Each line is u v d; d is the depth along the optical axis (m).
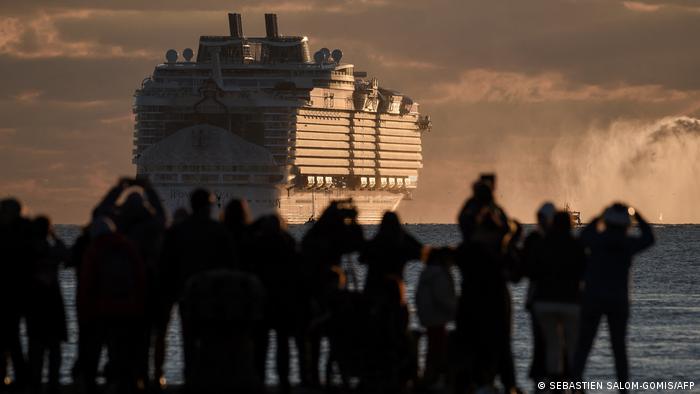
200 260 64.38
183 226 65.06
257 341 68.81
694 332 141.38
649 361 109.62
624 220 67.00
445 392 71.25
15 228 70.38
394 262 70.69
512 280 67.56
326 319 70.88
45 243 70.75
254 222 71.62
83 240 71.62
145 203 70.50
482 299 65.12
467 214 69.00
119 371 66.06
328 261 72.44
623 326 67.31
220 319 60.12
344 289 70.88
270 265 68.12
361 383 69.25
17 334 71.56
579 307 67.56
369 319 68.94
